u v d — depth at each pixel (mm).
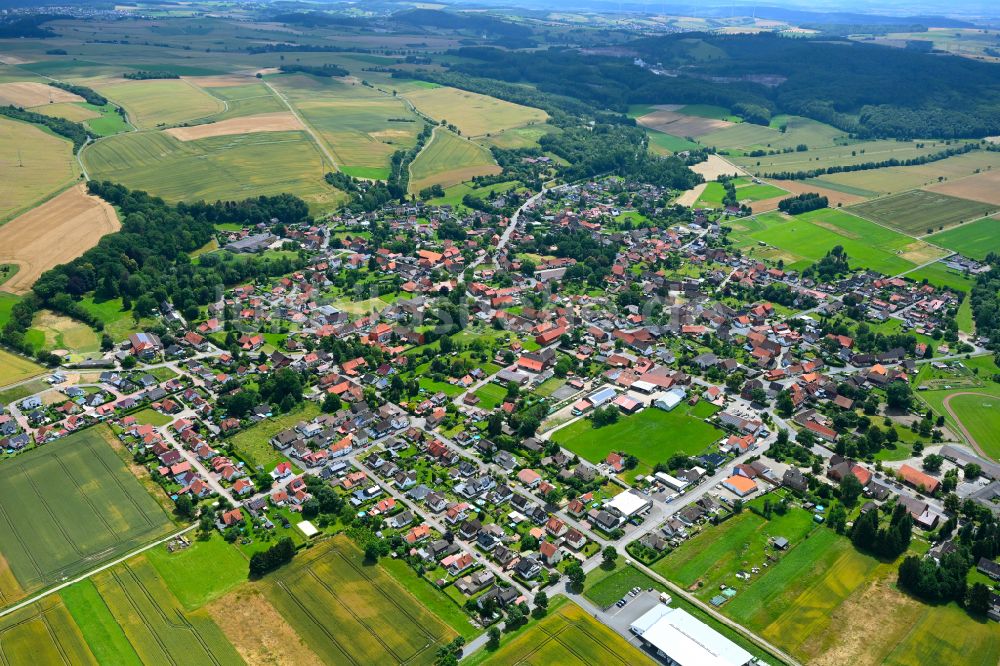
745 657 173125
